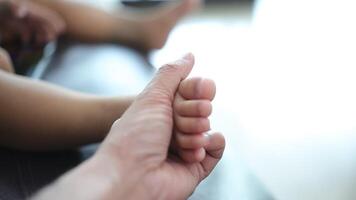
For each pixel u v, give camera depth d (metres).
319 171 0.45
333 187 0.43
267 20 0.78
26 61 0.46
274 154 0.48
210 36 0.77
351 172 0.45
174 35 0.75
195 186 0.28
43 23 0.51
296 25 0.71
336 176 0.45
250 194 0.33
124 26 0.60
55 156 0.33
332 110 0.53
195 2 0.61
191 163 0.28
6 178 0.30
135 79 0.46
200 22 0.82
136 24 0.60
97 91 0.42
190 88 0.27
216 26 0.81
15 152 0.33
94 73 0.46
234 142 0.49
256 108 0.56
